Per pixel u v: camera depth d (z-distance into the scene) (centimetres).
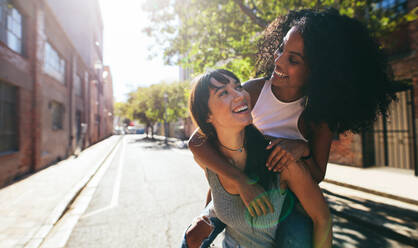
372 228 351
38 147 852
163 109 3119
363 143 774
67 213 426
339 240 319
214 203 104
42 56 902
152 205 465
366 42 98
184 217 400
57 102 1180
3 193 530
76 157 1279
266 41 134
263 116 124
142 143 2598
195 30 729
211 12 680
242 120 84
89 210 441
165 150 1703
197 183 652
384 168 745
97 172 851
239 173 90
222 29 693
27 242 304
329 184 606
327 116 99
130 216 407
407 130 704
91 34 2288
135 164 1039
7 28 691
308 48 91
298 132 120
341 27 93
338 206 428
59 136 1173
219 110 85
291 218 99
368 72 98
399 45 664
